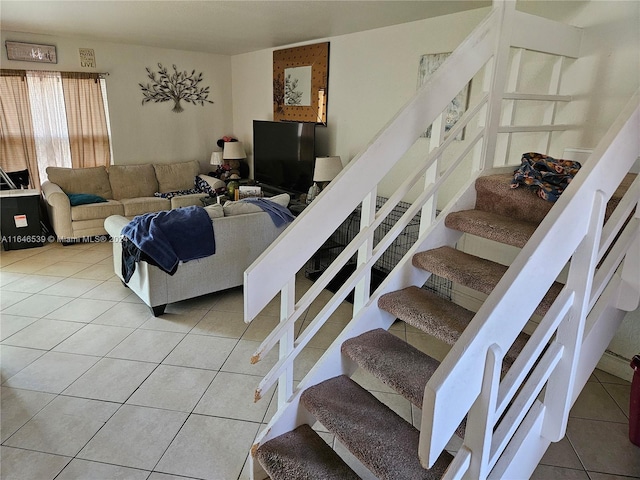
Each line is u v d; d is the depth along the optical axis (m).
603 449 2.06
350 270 4.13
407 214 1.93
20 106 4.95
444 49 3.41
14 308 3.41
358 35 4.16
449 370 0.90
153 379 2.54
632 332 2.53
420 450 0.94
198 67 6.12
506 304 0.98
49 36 4.96
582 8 2.52
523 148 2.93
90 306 3.47
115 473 1.88
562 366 1.32
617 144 1.13
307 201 4.31
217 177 6.06
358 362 1.74
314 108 4.84
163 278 3.21
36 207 4.75
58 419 2.20
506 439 1.25
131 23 4.08
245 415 2.25
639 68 2.35
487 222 1.93
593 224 1.14
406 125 1.67
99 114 5.45
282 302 1.64
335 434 1.59
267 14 3.53
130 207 5.12
